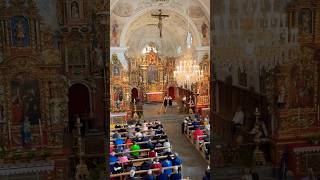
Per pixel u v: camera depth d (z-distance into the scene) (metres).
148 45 29.73
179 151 15.23
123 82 20.89
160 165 10.41
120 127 16.58
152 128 15.96
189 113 21.89
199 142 15.01
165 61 29.14
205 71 21.55
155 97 28.69
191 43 23.03
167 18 23.25
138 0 19.36
